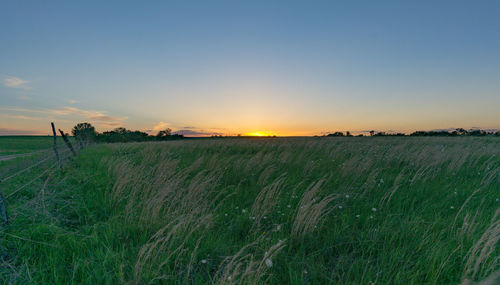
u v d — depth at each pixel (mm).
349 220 3875
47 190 5156
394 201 4734
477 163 8586
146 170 7492
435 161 7887
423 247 2980
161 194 4547
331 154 11352
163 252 2826
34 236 3178
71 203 4688
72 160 10320
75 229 3637
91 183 6336
